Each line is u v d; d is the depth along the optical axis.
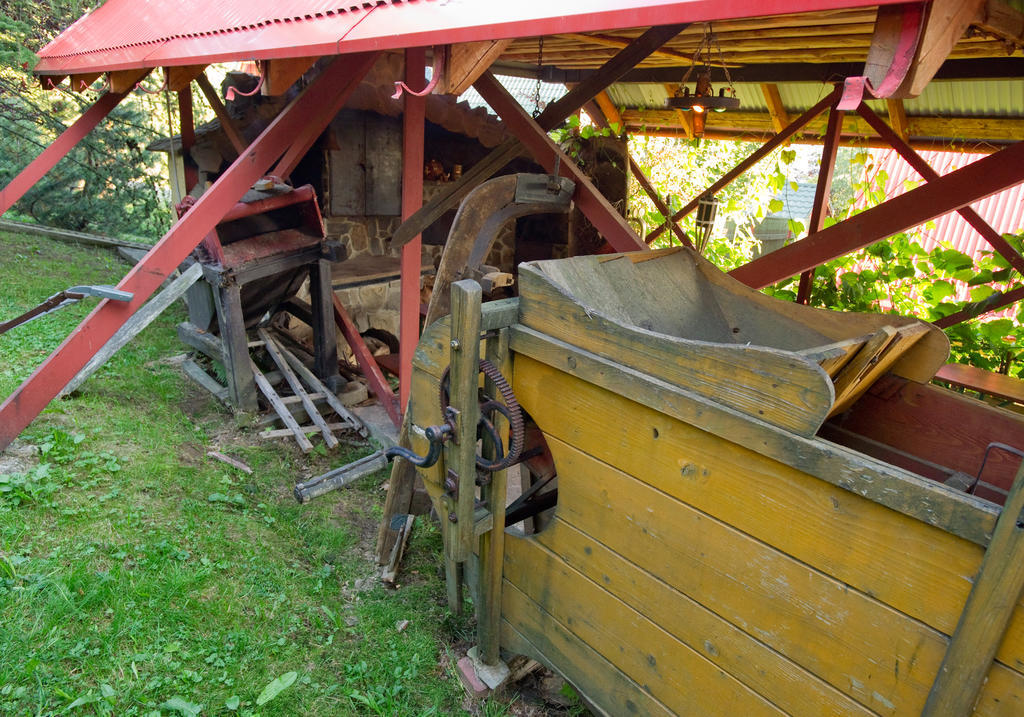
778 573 1.71
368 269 8.02
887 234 3.75
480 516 2.53
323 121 4.91
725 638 1.88
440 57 2.38
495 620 2.79
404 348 4.79
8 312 6.22
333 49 2.75
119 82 5.84
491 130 8.55
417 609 3.32
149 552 3.14
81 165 10.84
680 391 1.82
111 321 4.01
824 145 5.60
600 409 2.11
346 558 3.68
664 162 11.01
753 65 6.64
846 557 1.57
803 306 2.80
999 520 1.27
